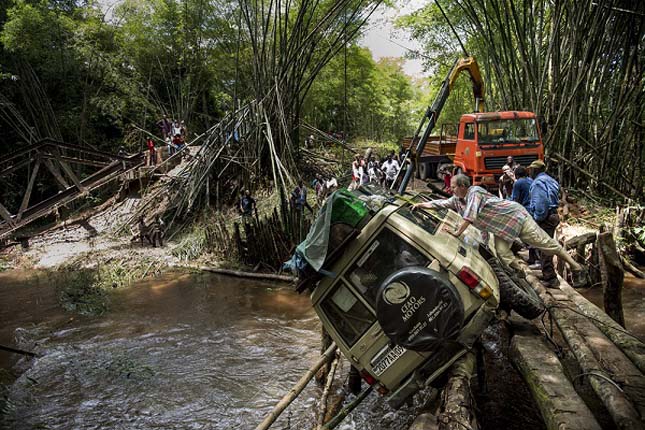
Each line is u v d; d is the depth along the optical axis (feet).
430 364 12.58
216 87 82.28
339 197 13.32
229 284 32.96
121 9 69.92
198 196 50.11
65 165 50.80
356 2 59.16
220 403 17.22
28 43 56.08
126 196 54.65
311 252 12.98
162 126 68.13
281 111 50.29
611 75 38.27
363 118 108.37
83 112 66.69
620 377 12.10
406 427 14.74
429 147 59.36
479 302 12.33
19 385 18.98
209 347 22.30
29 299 31.35
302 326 24.49
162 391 18.22
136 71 74.84
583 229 30.12
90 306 28.78
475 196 15.16
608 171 37.50
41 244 46.37
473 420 10.96
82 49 63.36
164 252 41.63
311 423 15.53
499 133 40.52
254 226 36.27
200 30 71.10
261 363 20.35
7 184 63.00
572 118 38.22
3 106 61.16
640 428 9.73
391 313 12.11
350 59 89.97
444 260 12.41
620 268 18.15
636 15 33.68
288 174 47.03
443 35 64.13
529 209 21.47
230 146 53.31
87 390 18.49
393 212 13.20
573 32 36.96
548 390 11.47
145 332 24.58
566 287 20.17
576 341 14.25
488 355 18.78
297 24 51.34
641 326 19.89
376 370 13.07
